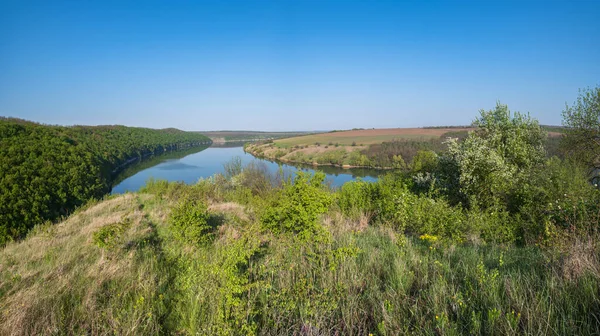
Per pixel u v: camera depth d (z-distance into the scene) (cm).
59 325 381
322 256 534
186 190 1955
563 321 293
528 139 1189
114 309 425
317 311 369
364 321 351
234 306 385
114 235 735
